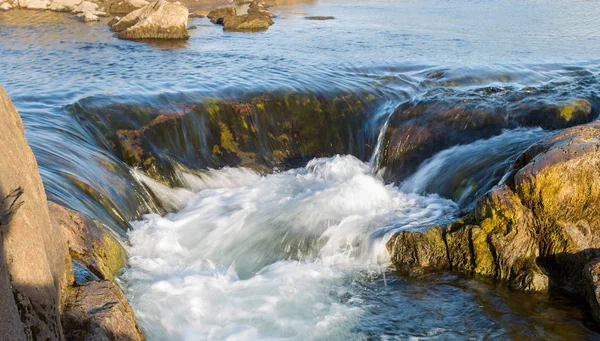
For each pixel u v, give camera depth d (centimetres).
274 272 743
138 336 491
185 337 597
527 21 2672
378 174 1080
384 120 1151
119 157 961
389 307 671
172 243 785
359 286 714
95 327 449
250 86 1238
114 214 775
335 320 643
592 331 622
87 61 1655
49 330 379
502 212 715
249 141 1118
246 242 816
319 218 864
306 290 701
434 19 2841
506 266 713
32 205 410
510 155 920
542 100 1102
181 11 2175
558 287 693
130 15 2289
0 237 329
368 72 1466
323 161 1104
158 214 883
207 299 666
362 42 2070
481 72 1447
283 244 812
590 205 681
